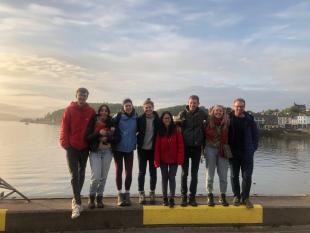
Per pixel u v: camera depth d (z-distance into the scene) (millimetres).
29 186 19891
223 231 4023
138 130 4223
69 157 3873
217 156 4246
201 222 4086
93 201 3982
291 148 63938
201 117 4176
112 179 20812
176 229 4023
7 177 23188
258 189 21281
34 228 3820
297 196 4832
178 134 4117
